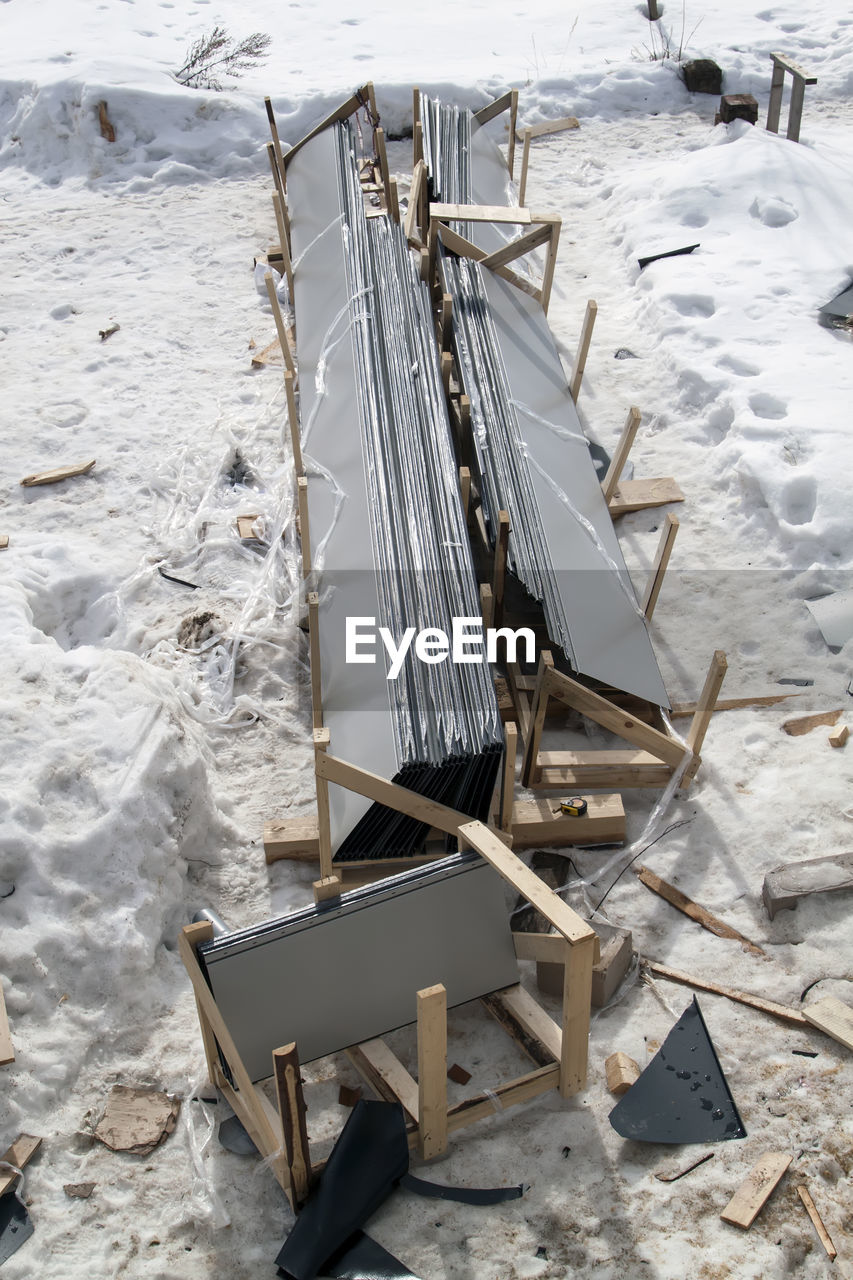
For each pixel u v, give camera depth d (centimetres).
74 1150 309
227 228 684
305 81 813
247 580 470
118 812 353
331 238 567
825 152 684
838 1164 299
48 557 468
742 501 481
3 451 531
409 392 454
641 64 812
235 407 552
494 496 416
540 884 301
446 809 341
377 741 355
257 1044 307
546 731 410
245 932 301
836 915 349
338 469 443
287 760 406
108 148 746
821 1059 320
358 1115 300
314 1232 285
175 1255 290
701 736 376
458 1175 301
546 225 499
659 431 525
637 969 342
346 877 361
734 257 604
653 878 364
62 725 372
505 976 327
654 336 570
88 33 885
